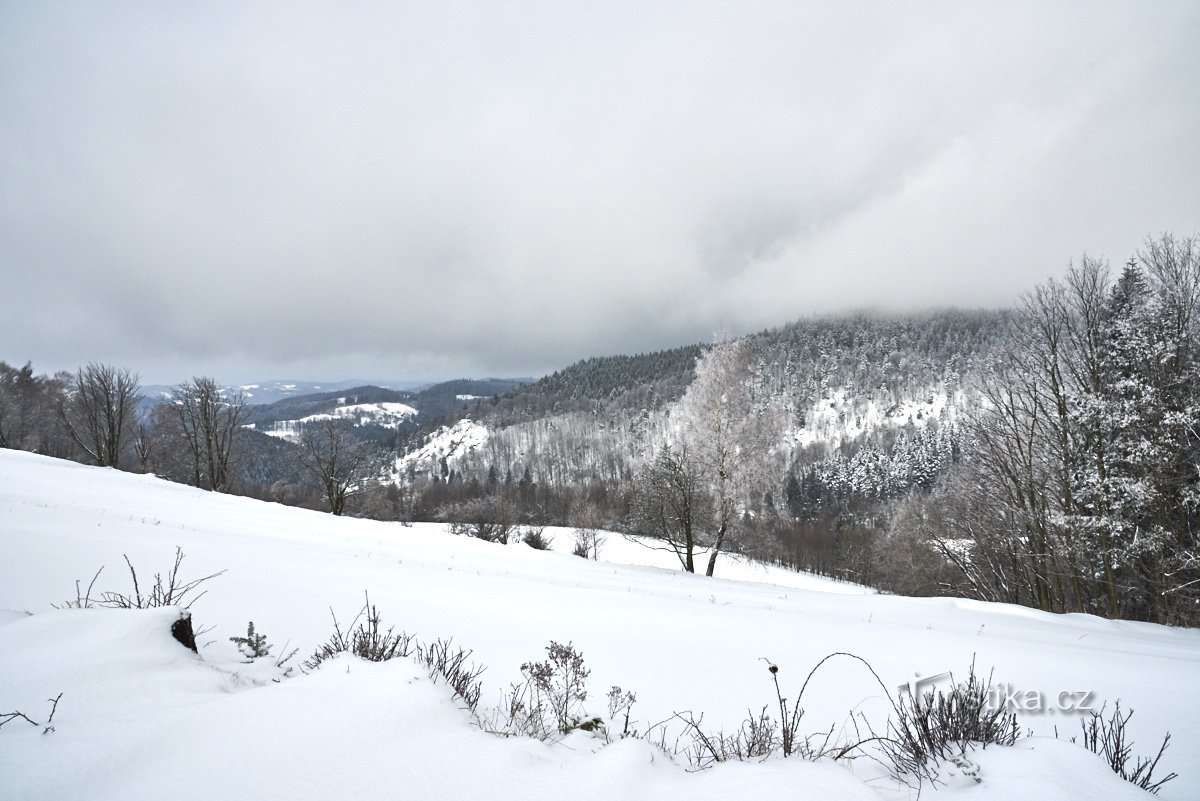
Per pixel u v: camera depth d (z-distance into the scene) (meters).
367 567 15.09
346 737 2.83
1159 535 17.47
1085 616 16.47
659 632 9.85
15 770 2.27
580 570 22.47
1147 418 18.39
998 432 22.83
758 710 6.03
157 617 4.46
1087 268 21.08
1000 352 24.00
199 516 23.86
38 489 24.59
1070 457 20.42
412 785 2.49
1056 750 3.26
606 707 5.73
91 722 2.75
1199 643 13.56
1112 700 6.63
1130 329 19.34
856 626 11.98
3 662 3.44
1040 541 21.98
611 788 2.67
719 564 45.81
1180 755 4.83
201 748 2.60
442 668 4.78
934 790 3.29
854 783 2.82
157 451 54.62
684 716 5.71
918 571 38.19
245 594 9.54
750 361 28.38
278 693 3.25
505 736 3.47
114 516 18.88
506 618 9.86
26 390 60.78
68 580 9.03
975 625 13.87
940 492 36.66
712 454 26.84
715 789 2.79
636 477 31.14
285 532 22.52
